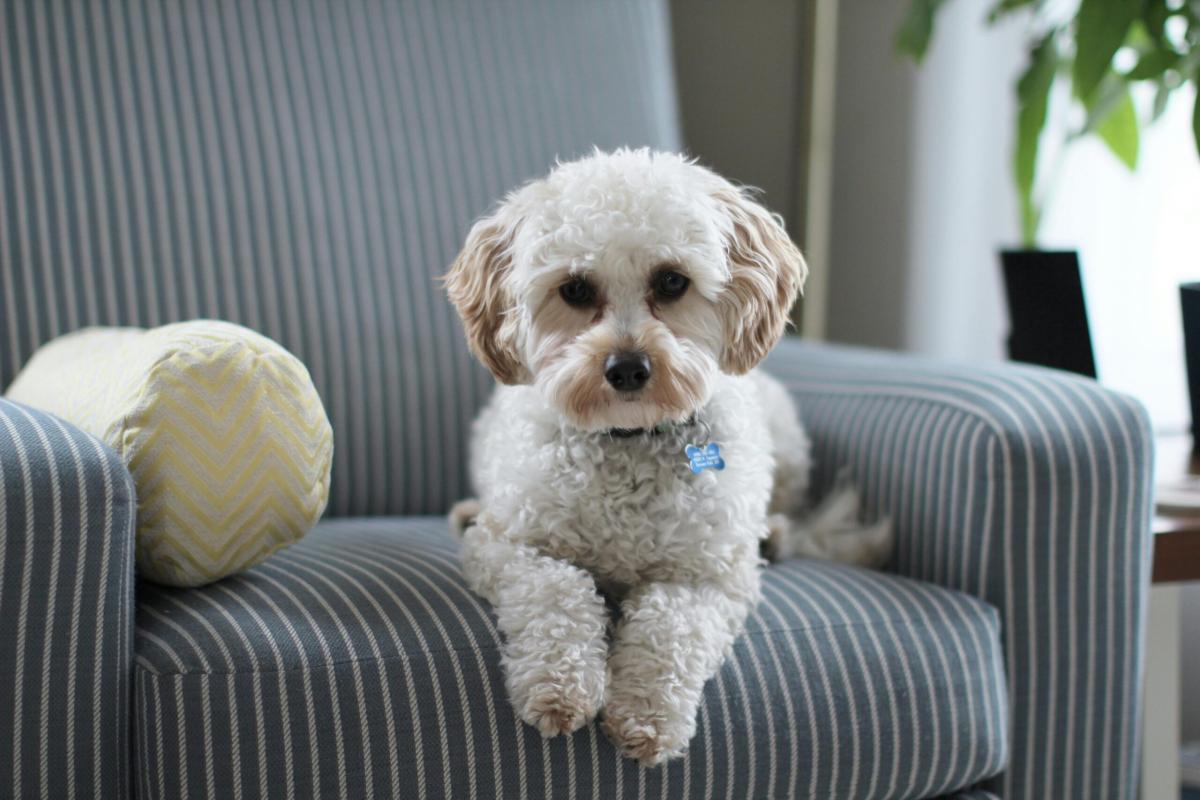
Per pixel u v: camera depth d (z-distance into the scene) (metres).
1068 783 1.47
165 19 1.77
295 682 1.12
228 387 1.22
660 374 1.21
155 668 1.11
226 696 1.10
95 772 1.12
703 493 1.27
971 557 1.44
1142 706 1.58
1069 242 2.39
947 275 2.53
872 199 2.62
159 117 1.75
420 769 1.13
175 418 1.20
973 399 1.50
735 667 1.25
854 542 1.55
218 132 1.77
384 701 1.13
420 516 1.83
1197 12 1.82
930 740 1.30
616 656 1.18
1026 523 1.42
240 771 1.10
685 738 1.16
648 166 1.28
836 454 1.71
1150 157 2.28
